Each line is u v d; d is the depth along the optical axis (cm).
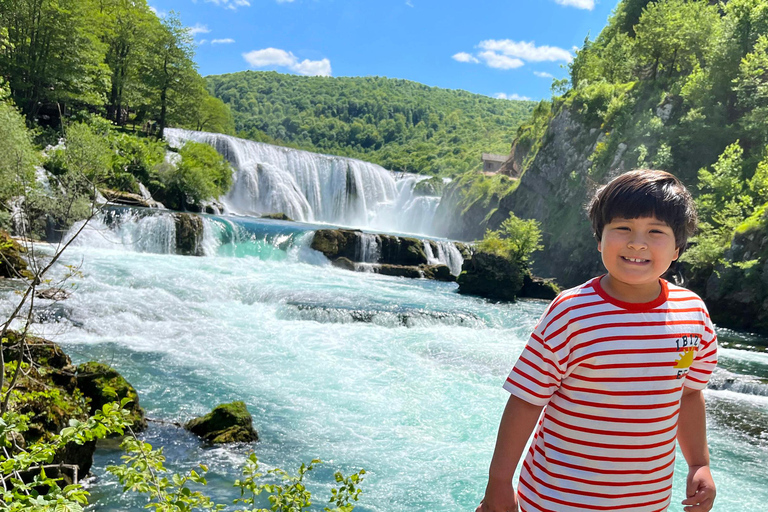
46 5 4178
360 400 1254
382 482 888
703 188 3903
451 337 1855
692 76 4522
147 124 5600
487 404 1278
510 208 5512
